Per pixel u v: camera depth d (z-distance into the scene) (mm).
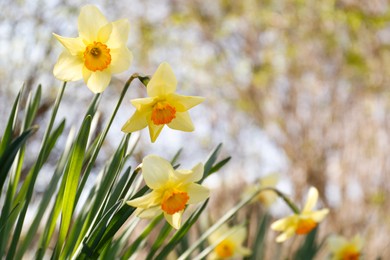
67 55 1528
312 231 2934
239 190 5562
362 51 7531
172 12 9102
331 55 7512
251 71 8094
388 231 5410
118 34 1524
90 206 1744
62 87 1816
